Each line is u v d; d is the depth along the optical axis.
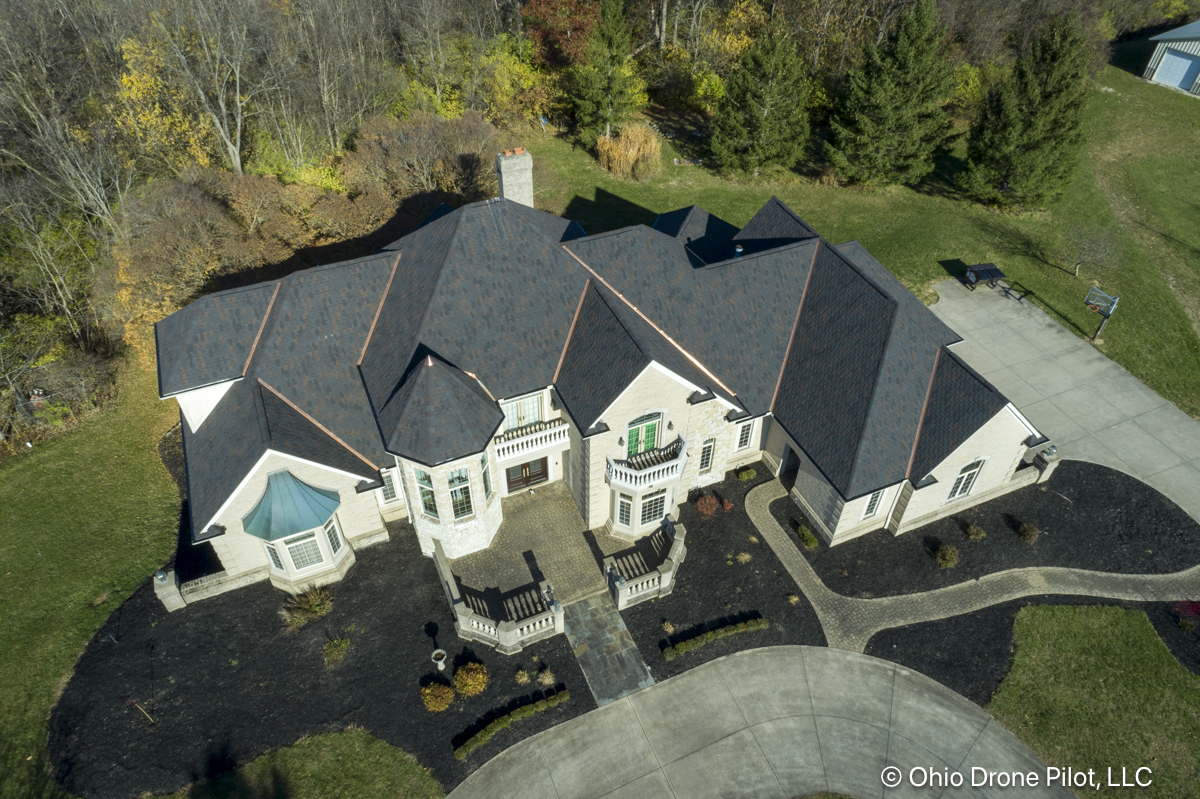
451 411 26.92
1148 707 26.94
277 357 29.86
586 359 29.50
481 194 48.56
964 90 62.75
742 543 32.28
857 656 28.27
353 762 24.88
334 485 28.75
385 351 30.22
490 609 29.33
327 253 42.22
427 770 24.75
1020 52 68.12
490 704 26.50
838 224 54.06
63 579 30.55
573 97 60.62
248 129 52.78
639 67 69.75
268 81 51.00
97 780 24.33
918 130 53.78
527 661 27.81
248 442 27.16
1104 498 34.69
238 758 24.91
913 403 30.53
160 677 27.08
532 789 24.38
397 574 30.72
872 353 30.67
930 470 29.27
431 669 27.44
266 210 41.41
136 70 45.00
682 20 73.69
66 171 41.88
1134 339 44.47
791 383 32.66
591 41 56.72
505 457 30.53
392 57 63.88
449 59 60.84
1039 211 56.06
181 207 37.97
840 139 55.94
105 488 34.50
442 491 27.89
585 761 25.08
